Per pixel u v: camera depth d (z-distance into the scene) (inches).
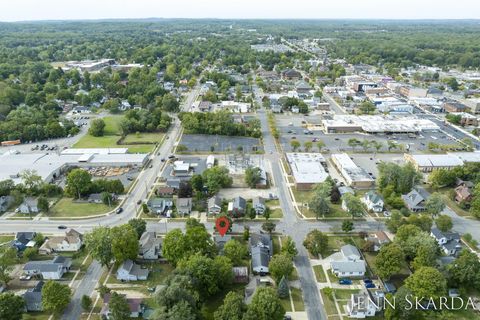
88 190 5059.1
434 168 5856.3
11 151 6530.5
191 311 2832.2
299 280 3533.5
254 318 2743.6
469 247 4013.3
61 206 4857.3
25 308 3157.0
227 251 3661.4
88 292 3383.4
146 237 3983.8
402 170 5177.2
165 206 4815.5
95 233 3671.3
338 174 5802.2
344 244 4069.9
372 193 4835.1
